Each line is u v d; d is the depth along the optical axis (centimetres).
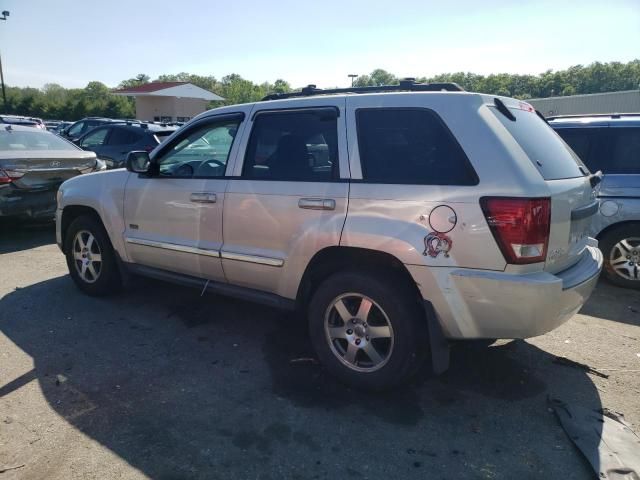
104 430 281
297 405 310
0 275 570
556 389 333
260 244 358
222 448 268
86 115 5553
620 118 538
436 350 292
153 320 443
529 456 264
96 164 820
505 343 403
